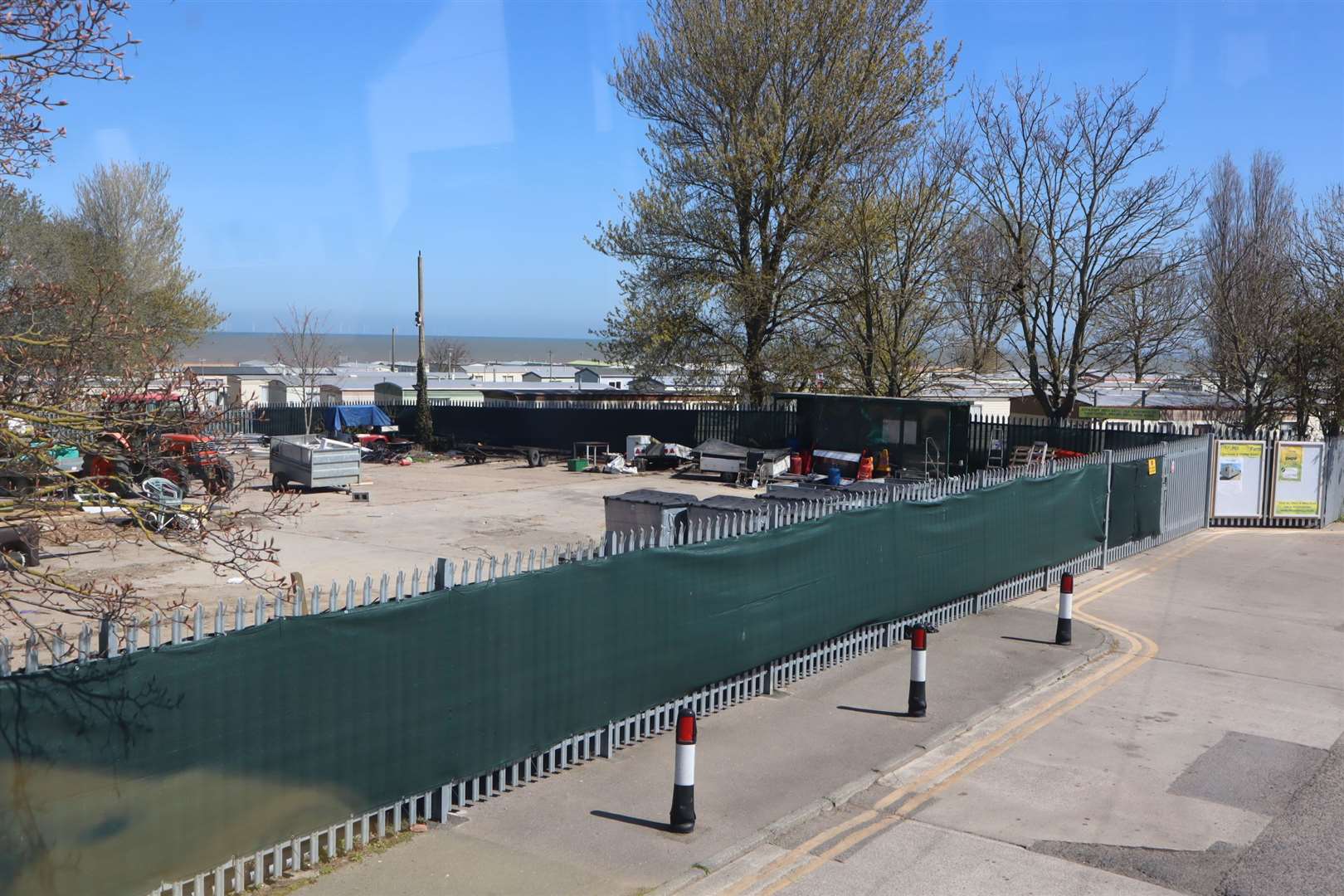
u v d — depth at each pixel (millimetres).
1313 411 27359
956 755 9102
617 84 36750
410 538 19891
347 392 49156
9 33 5660
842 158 34438
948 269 30406
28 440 5652
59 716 5070
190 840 5664
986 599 14852
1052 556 16516
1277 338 27938
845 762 8711
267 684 6043
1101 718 10227
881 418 29484
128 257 40250
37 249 20812
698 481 31172
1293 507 23547
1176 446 21828
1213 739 9617
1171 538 21672
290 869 6332
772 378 36938
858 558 11805
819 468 30531
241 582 15047
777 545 10430
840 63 34062
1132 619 14547
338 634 6430
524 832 7160
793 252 35062
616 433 38000
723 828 7344
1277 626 14219
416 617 6914
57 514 6902
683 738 7242
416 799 7105
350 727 6539
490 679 7500
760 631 10273
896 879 6758
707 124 36375
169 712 5543
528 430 40656
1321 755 9219
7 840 4887
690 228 36500
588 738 8531
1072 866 6988
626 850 6945
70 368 5801
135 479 6746
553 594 7992
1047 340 31328
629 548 8852
